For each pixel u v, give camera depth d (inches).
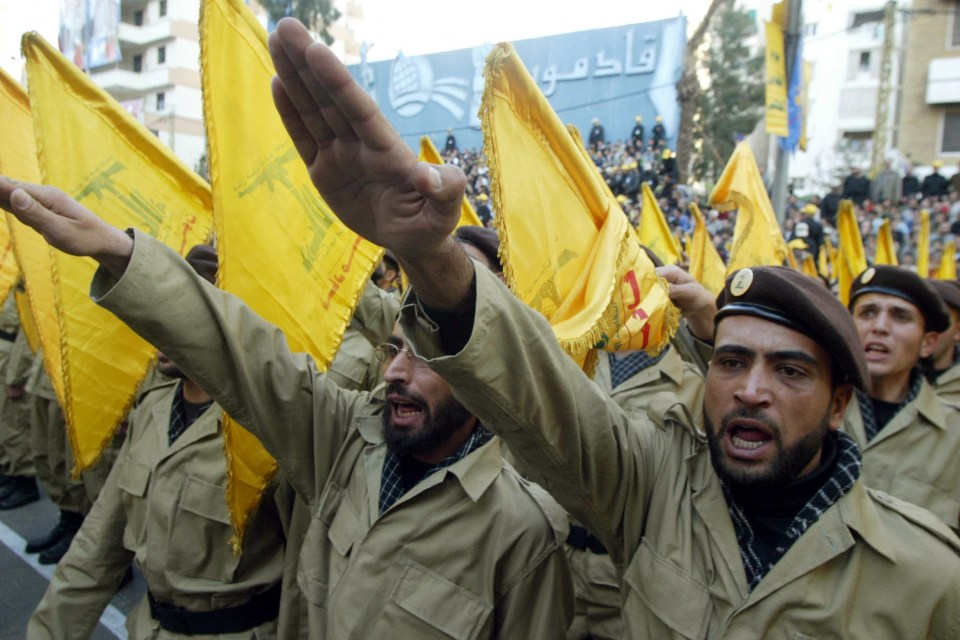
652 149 705.6
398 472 68.6
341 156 36.8
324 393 73.6
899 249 566.6
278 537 83.0
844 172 966.4
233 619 78.9
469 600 62.8
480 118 55.6
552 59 769.6
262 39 77.2
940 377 123.8
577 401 51.3
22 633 127.5
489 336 43.2
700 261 181.5
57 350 106.1
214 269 89.0
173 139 1064.2
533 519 65.3
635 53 730.2
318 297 83.0
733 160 145.7
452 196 35.9
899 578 47.1
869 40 980.6
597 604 103.9
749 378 49.5
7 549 163.2
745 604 47.7
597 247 65.7
